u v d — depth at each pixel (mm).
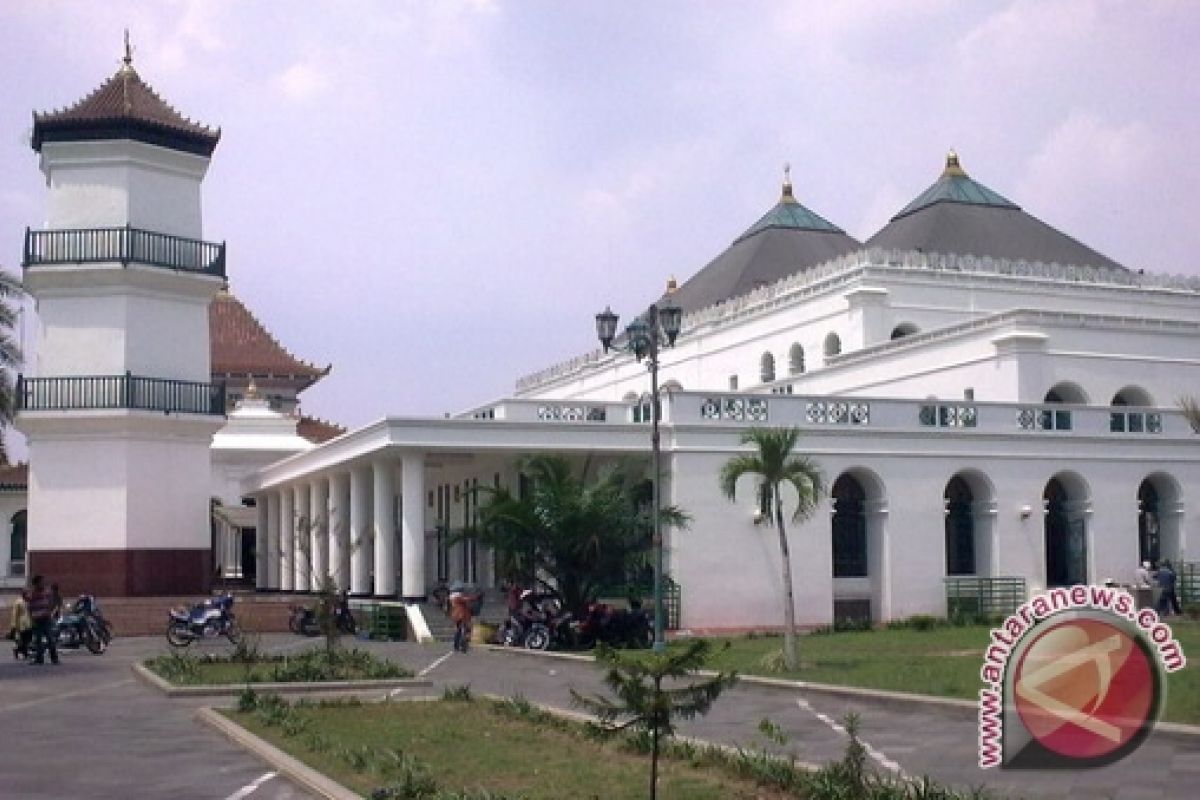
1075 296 48875
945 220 53969
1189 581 38438
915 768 12945
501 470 38719
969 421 36750
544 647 28875
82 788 12430
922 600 35500
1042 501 37250
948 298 47406
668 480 33625
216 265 39906
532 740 14742
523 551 29344
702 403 34031
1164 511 39500
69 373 38312
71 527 37875
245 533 57031
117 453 37969
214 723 16469
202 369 39938
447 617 33438
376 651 29188
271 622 36125
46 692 21016
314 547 43375
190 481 39281
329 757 13523
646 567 30000
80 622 29453
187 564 38875
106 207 38594
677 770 12750
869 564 35750
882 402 35750
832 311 47719
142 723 17031
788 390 48031
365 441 34719
